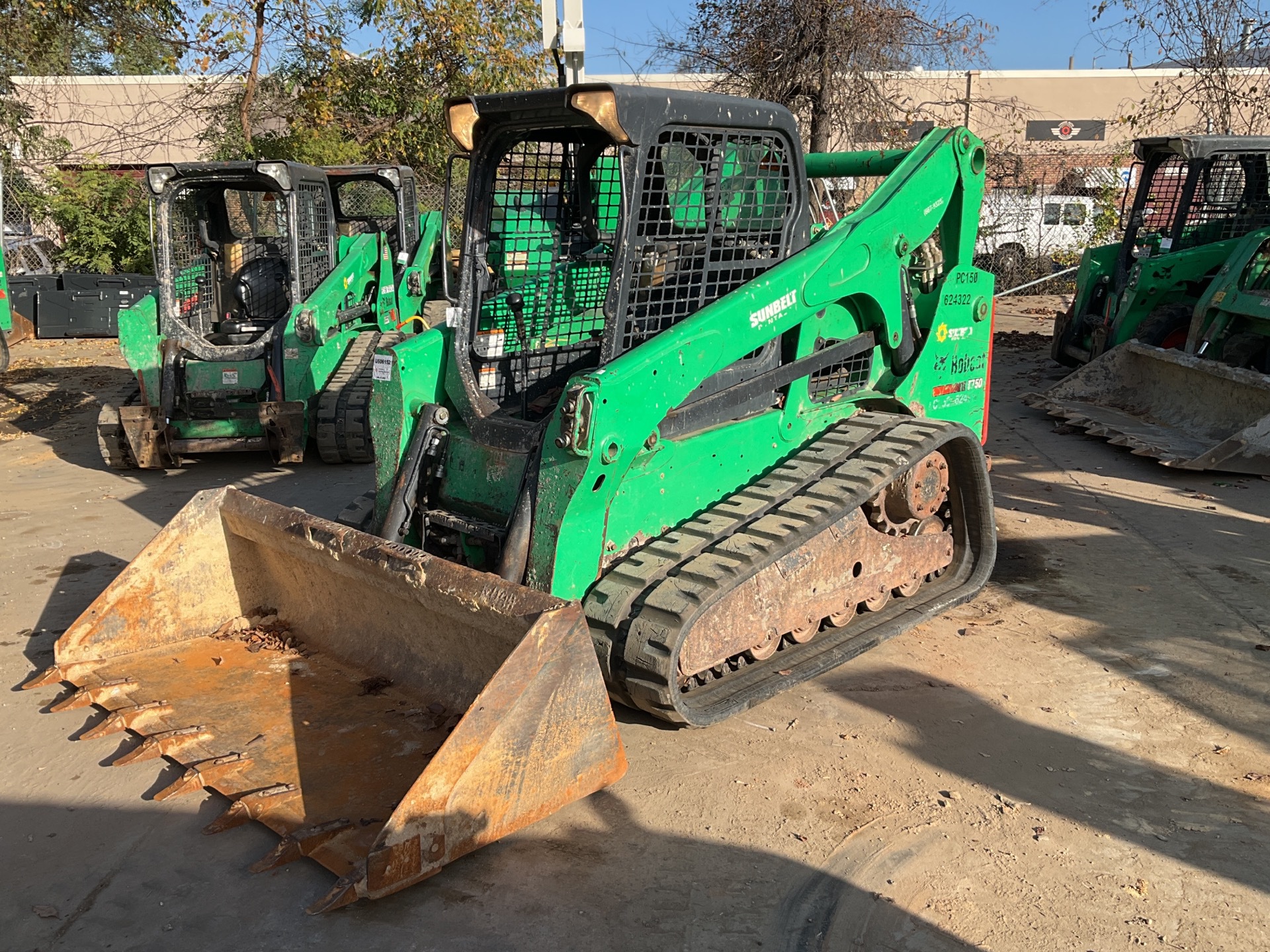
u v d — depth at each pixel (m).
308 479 8.02
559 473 3.82
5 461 8.66
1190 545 6.17
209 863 3.27
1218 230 10.36
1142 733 4.07
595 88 3.67
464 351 4.42
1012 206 18.45
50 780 3.73
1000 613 5.26
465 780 3.05
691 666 3.91
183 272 8.68
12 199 17.20
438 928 2.96
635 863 3.27
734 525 4.29
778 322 4.46
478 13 14.94
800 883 3.17
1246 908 3.04
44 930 2.96
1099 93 24.11
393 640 4.20
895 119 14.13
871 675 4.60
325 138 15.73
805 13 11.60
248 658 4.42
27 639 5.00
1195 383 8.26
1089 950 2.87
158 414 8.07
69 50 17.73
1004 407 10.07
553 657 3.20
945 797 3.63
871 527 4.87
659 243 4.09
